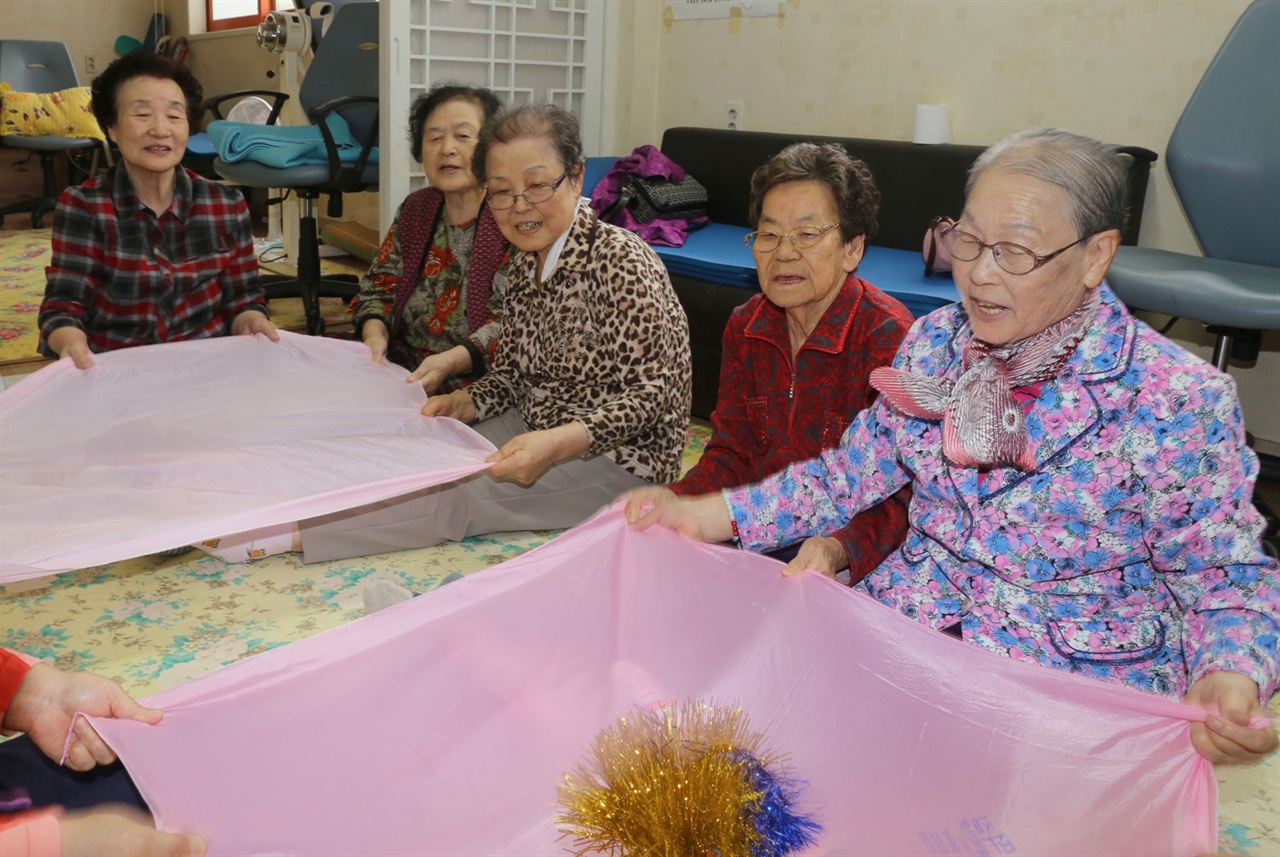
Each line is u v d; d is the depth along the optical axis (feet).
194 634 6.51
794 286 5.28
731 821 3.47
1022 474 4.04
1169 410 3.78
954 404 3.99
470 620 4.61
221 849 3.48
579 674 4.69
